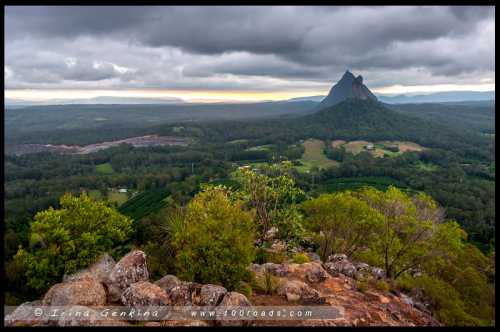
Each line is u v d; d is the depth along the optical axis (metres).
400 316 13.69
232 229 14.06
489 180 130.88
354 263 21.72
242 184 22.73
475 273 26.25
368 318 12.62
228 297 11.42
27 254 16.89
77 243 16.95
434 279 20.61
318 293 13.89
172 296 11.56
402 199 23.06
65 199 18.03
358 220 23.14
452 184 114.69
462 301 21.66
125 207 106.62
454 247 22.25
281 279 15.27
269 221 22.53
